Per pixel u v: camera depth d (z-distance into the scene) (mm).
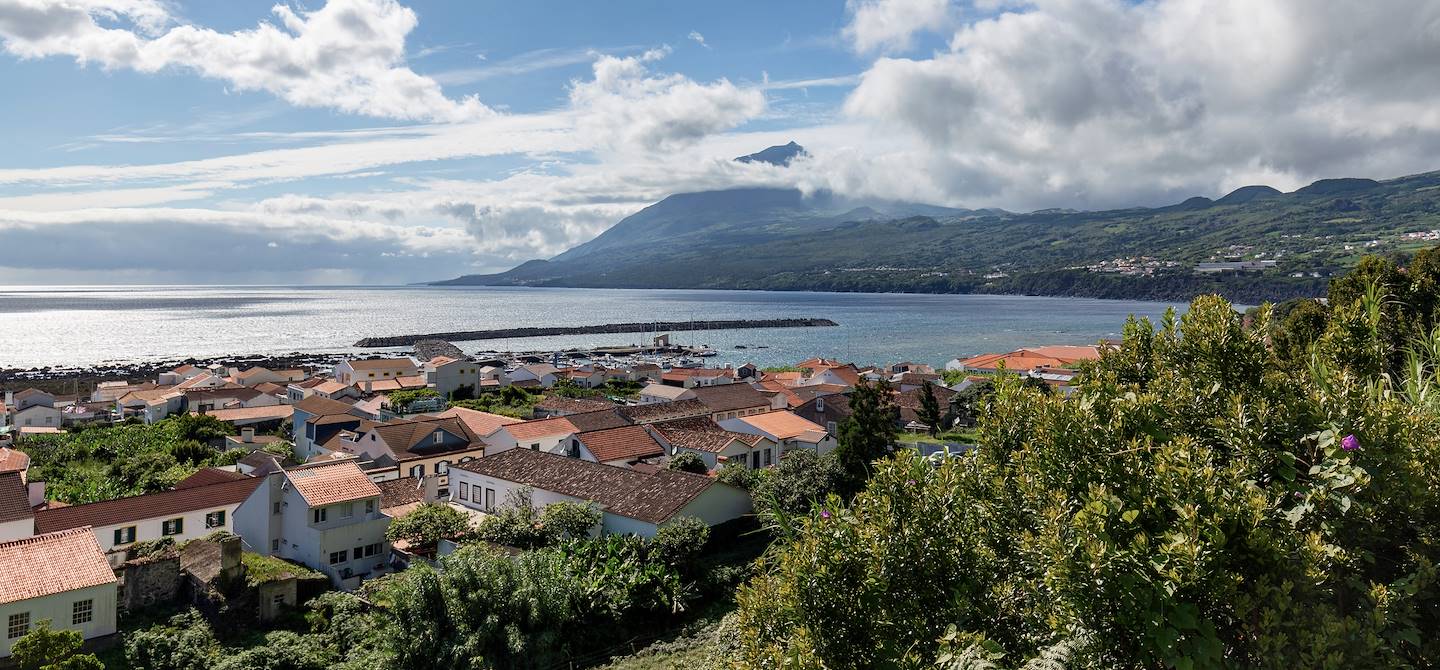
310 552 45812
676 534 41906
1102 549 9031
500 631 33312
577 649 35531
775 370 163000
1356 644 8242
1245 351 11789
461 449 69188
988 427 13961
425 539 47938
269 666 34031
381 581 42969
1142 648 8852
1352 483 9016
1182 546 8672
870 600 12648
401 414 94562
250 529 49312
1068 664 9578
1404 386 12039
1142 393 11891
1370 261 26109
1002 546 12461
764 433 69312
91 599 35219
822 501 46969
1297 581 8617
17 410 104188
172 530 52438
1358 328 12492
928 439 78688
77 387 133750
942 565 12773
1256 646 8656
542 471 54375
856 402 51719
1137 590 8844
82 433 94625
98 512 50406
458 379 127375
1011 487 12695
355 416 86625
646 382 143250
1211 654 8359
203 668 34031
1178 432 11102
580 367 166500
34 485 56375
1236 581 8570
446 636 33031
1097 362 14273
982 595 12234
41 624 29828
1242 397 10859
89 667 28875
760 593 14461
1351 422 9594
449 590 33906
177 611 38688
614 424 76688
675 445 65688
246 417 99500
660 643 36250
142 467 75188
